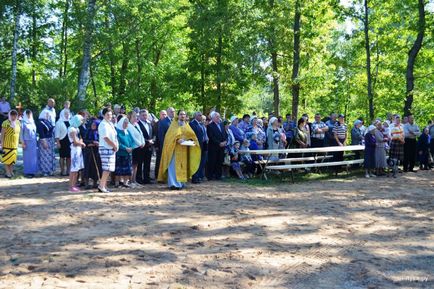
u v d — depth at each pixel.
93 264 5.58
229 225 7.75
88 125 11.29
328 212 9.07
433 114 25.03
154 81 32.25
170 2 29.67
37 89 23.70
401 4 22.48
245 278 5.21
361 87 30.30
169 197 10.27
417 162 19.30
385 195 11.28
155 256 5.94
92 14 22.80
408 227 7.97
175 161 11.41
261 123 14.73
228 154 13.53
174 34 31.92
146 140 12.30
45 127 13.48
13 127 12.90
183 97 31.62
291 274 5.39
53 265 5.52
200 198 10.25
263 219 8.28
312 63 25.19
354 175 15.22
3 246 6.30
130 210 8.74
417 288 5.06
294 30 23.19
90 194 10.33
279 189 11.95
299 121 15.45
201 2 25.94
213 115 13.37
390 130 15.64
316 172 15.59
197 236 7.00
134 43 31.20
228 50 25.61
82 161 10.95
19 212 8.38
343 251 6.39
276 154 14.08
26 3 25.14
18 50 28.97
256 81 25.06
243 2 25.00
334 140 15.62
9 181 12.24
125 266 5.52
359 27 26.45
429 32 21.83
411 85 22.14
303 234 7.27
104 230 7.23
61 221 7.77
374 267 5.72
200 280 5.12
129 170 11.43
